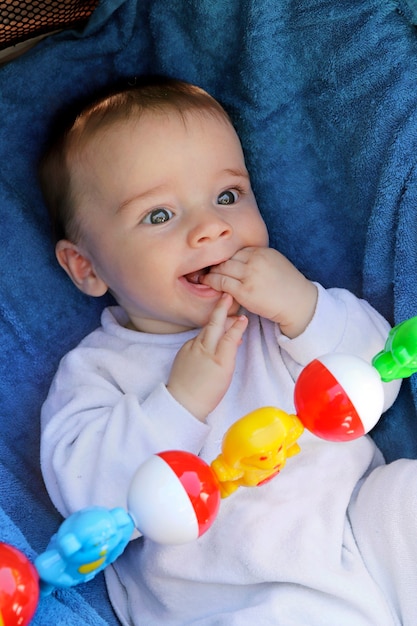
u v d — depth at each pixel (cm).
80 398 118
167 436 106
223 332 112
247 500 110
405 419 119
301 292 116
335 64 116
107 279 124
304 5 116
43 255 134
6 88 127
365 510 108
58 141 125
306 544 104
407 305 115
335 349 115
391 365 85
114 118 118
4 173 132
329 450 115
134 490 74
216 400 109
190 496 73
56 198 126
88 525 68
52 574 69
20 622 66
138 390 120
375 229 117
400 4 111
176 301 116
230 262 115
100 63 129
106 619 109
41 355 132
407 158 114
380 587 104
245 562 104
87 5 126
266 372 120
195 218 113
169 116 116
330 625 99
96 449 110
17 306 131
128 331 127
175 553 109
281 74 122
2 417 124
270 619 99
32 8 119
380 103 114
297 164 127
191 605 108
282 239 133
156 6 124
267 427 77
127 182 115
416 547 101
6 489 108
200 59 127
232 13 121
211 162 116
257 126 126
